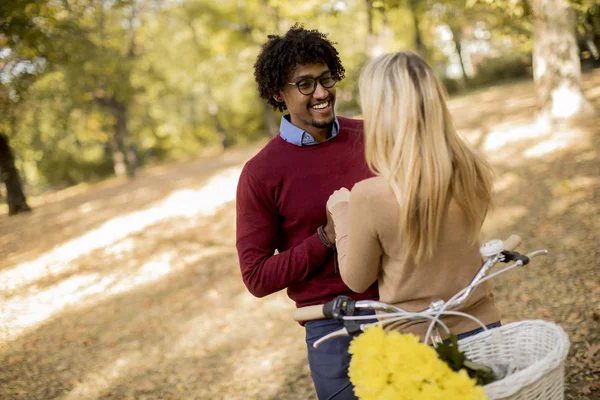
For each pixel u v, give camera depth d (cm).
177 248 873
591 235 544
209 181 1539
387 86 159
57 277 834
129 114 2820
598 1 890
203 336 536
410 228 158
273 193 219
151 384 457
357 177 222
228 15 2147
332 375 214
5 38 1070
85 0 1428
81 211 1477
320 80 217
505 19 1009
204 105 3431
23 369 523
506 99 1828
